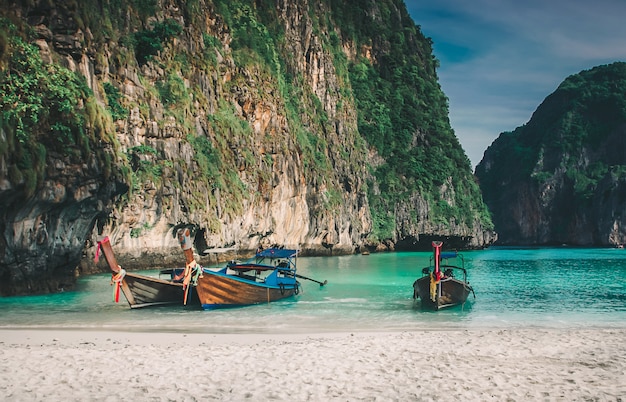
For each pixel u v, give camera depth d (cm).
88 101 2634
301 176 6244
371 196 8838
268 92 5741
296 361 1184
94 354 1229
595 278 3894
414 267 4700
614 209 14788
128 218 3591
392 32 11262
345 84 8950
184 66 4531
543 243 16700
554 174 16925
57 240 2619
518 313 2161
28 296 2467
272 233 5619
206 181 4366
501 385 1023
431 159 10131
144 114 3788
